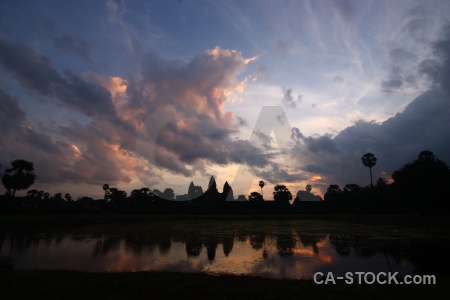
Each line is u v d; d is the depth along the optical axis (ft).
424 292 18.40
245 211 168.25
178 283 19.88
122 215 136.26
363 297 17.35
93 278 21.03
